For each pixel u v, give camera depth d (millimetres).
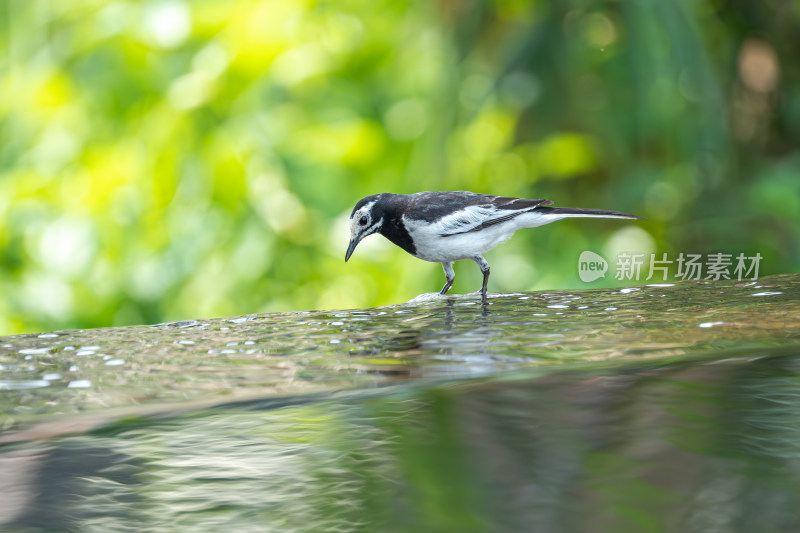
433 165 14359
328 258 13633
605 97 15070
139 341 5891
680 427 3896
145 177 12430
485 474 3498
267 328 6371
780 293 6785
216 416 4348
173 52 12906
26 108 13586
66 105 13234
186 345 5695
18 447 4023
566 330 5652
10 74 14508
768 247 14547
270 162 13188
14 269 13148
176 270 13234
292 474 3619
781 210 14305
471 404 4391
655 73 14102
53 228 12805
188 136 12383
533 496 3266
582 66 14922
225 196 12562
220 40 12727
